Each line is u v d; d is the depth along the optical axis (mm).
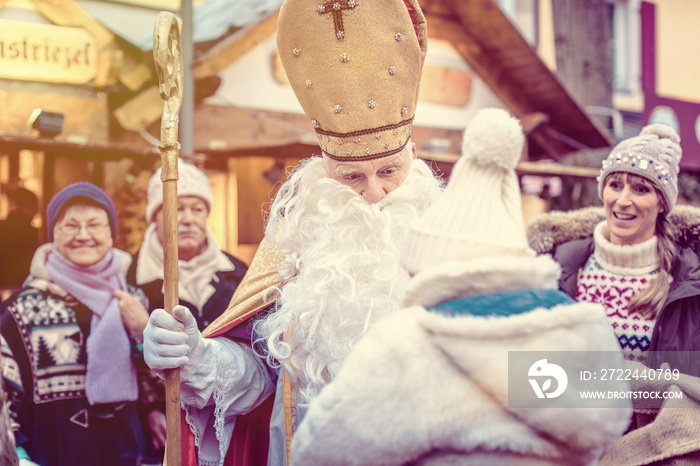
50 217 3010
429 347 1099
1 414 1491
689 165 6941
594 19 6879
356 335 1702
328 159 1802
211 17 5066
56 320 2857
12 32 3738
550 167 5383
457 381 1079
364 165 1738
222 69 4492
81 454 2795
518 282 1122
